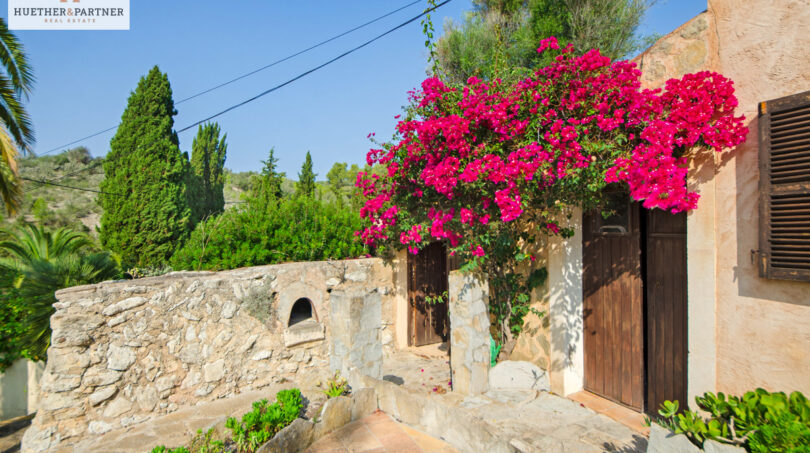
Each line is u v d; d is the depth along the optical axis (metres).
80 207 20.12
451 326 5.13
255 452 3.42
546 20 10.10
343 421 4.31
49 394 4.70
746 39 3.13
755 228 3.04
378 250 7.87
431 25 5.11
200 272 6.25
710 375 3.37
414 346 8.07
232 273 6.21
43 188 21.11
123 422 5.07
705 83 3.27
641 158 3.35
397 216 6.35
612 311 4.79
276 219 8.05
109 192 10.76
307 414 5.02
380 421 4.39
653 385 4.32
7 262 7.36
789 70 2.86
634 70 3.77
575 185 3.98
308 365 6.67
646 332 4.42
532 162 3.94
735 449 2.14
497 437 3.35
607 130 3.69
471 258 5.12
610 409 4.58
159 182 11.05
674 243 4.13
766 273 2.90
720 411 2.54
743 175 3.12
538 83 4.19
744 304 3.12
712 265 3.34
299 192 16.72
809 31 2.76
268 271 6.39
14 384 7.16
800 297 2.78
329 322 6.94
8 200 7.91
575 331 5.06
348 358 5.20
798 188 2.73
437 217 5.07
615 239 4.76
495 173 4.02
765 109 2.92
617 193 4.62
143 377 5.26
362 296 5.32
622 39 9.77
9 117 7.86
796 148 2.76
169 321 5.49
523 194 4.29
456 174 4.46
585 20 9.59
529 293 5.40
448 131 4.39
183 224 11.45
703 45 3.45
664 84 3.79
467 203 4.88
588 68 3.87
